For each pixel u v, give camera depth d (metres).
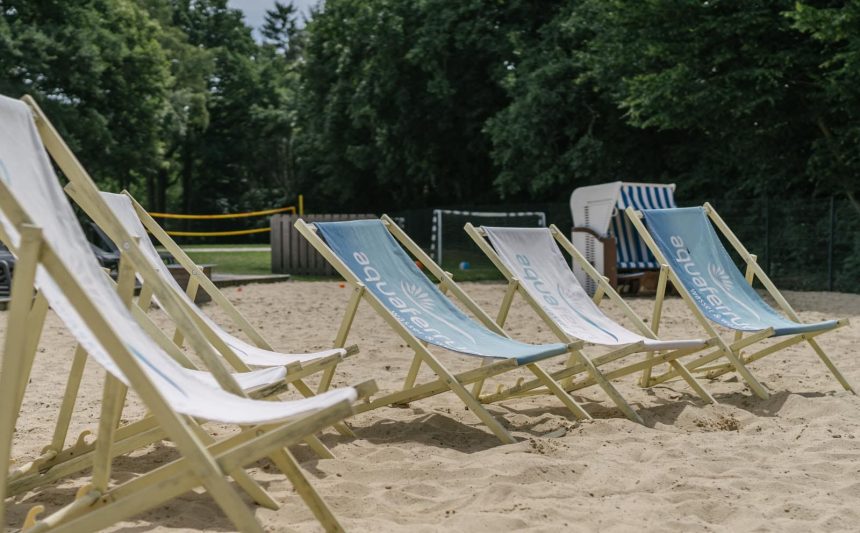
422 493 3.82
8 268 12.58
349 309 5.02
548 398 6.08
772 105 15.81
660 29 16.88
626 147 23.38
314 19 32.41
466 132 28.22
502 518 3.39
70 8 27.19
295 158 49.47
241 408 2.68
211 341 4.26
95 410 5.58
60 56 25.77
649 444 4.73
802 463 4.35
